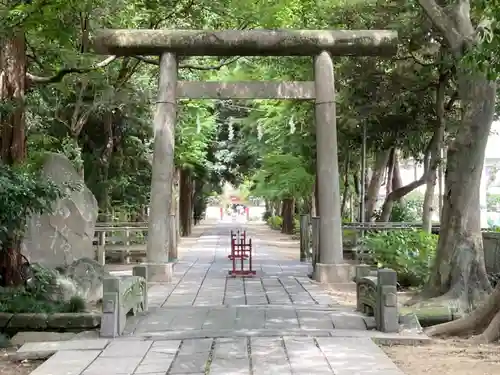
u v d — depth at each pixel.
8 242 9.46
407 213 24.52
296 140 20.78
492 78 6.99
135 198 21.94
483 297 9.65
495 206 39.56
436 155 16.59
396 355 7.07
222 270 15.36
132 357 6.77
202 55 13.60
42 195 8.46
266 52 13.41
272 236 34.25
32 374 6.16
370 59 16.69
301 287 12.26
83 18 12.35
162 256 13.12
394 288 8.16
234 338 7.57
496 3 7.23
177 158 24.00
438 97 16.23
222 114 30.03
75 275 10.41
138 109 19.86
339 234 13.19
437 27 10.25
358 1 15.54
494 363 6.65
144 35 13.08
